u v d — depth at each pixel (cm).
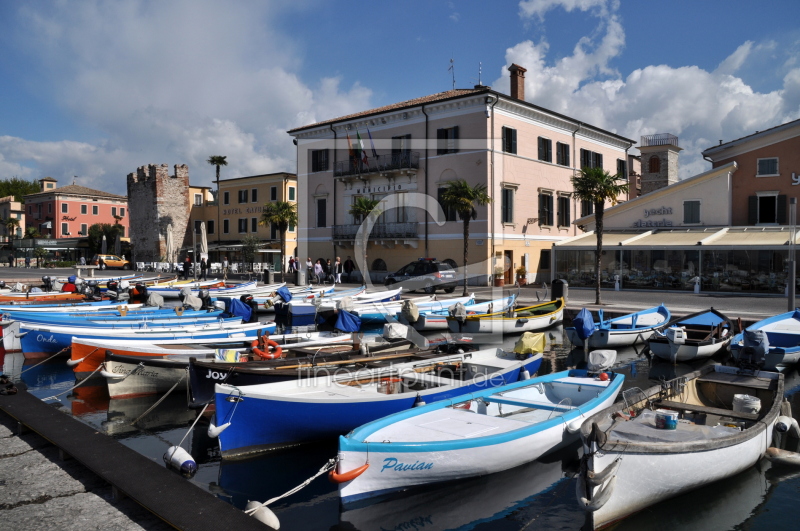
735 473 738
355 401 898
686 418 896
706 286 2788
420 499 734
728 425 853
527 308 2123
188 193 5991
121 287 2912
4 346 1739
